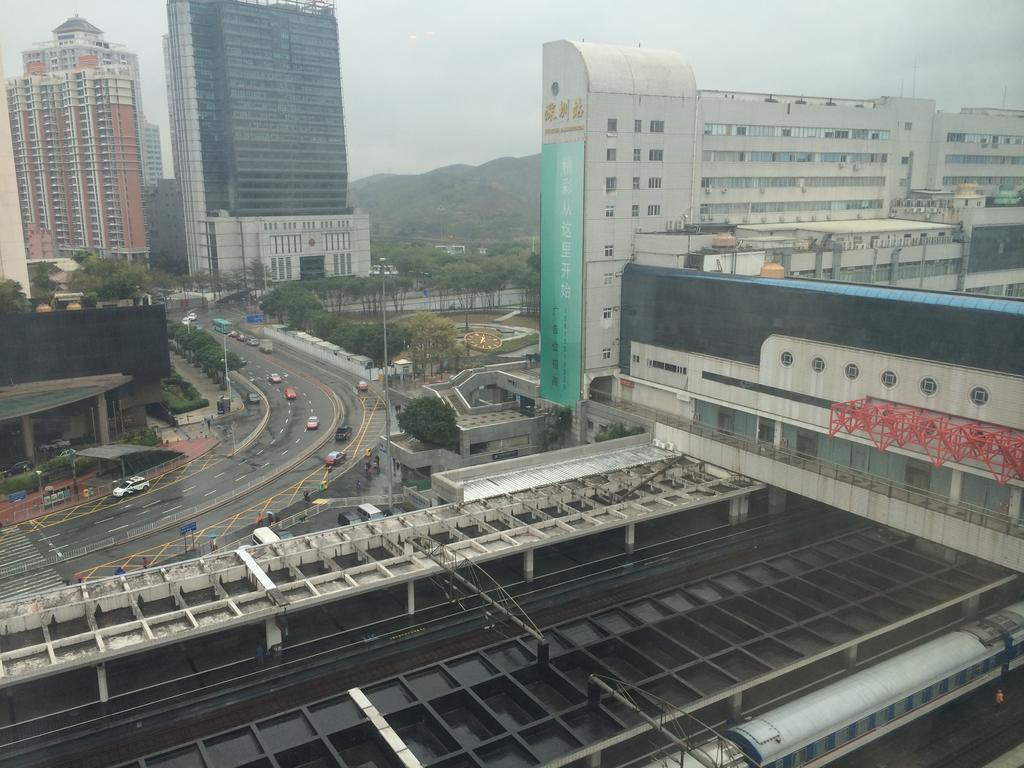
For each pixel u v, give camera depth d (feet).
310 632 194.49
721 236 314.55
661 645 176.45
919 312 213.46
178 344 570.87
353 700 151.12
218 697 169.89
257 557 200.95
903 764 157.28
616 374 336.49
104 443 369.30
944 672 166.50
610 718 147.54
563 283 332.19
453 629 196.34
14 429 356.38
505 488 249.14
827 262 346.74
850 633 180.86
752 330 266.57
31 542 273.95
